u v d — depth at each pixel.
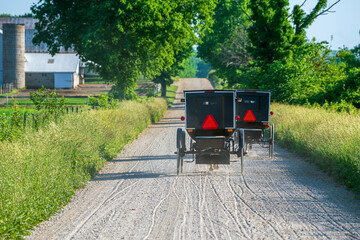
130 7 94.31
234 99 35.22
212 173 36.47
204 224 21.39
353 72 96.44
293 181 32.41
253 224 21.25
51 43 111.38
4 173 23.67
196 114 35.47
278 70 100.62
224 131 35.56
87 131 43.12
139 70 114.88
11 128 38.03
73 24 105.06
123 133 59.41
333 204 25.22
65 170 30.66
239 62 169.62
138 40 103.06
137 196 27.97
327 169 36.56
